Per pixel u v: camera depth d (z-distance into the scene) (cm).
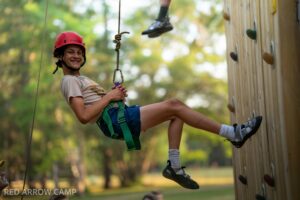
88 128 2466
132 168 3316
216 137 2994
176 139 401
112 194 2566
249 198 521
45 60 1998
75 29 2050
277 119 391
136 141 399
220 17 2642
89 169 3706
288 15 374
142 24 2778
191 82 2752
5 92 2098
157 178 4244
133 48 2766
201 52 2738
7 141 2181
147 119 396
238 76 535
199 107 2736
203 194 2238
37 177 2328
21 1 1973
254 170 489
